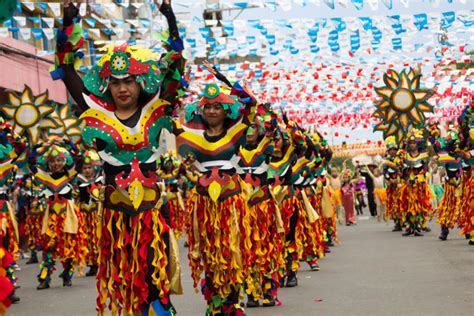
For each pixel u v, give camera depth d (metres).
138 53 5.63
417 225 17.31
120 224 5.59
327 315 7.73
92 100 5.69
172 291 5.62
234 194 7.25
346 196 23.98
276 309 8.26
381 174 24.19
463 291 8.73
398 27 15.90
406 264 11.67
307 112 29.56
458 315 7.32
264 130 8.38
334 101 27.14
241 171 7.96
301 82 24.34
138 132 5.62
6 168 9.56
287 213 9.84
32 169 11.38
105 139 5.61
